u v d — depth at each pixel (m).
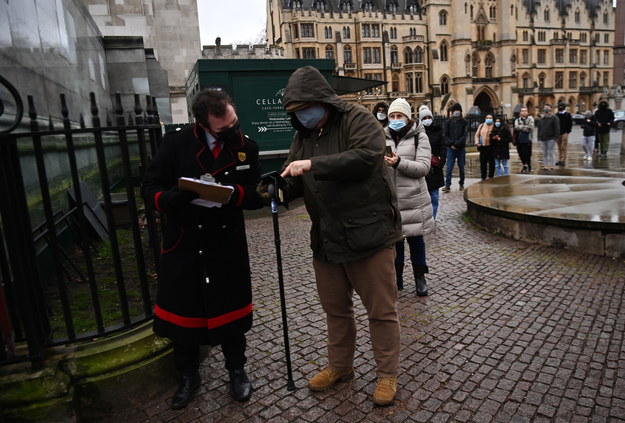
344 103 2.44
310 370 2.91
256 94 7.97
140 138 2.73
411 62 68.44
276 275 4.77
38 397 2.31
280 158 8.25
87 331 2.82
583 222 5.02
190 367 2.66
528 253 5.20
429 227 4.02
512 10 72.50
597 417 2.35
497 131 10.41
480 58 72.94
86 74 7.52
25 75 4.04
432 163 5.80
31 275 2.42
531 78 81.19
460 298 3.99
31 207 3.49
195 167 2.47
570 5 83.00
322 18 64.06
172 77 20.48
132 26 13.72
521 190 7.48
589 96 85.88
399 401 2.55
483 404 2.50
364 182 2.38
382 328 2.53
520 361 2.91
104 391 2.51
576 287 4.10
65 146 4.95
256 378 2.84
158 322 2.54
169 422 2.46
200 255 2.46
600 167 12.27
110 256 4.58
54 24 5.35
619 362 2.84
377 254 2.46
